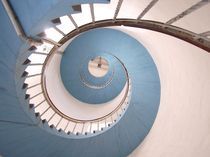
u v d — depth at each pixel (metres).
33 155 5.66
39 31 3.07
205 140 3.19
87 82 8.48
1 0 2.36
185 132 3.79
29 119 4.64
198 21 2.54
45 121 5.18
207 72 3.18
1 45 3.10
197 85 3.52
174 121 4.31
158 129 5.11
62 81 8.10
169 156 4.08
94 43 7.25
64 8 2.70
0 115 4.41
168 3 2.79
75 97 8.38
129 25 3.63
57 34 4.14
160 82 5.70
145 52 6.14
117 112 6.92
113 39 6.84
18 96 3.99
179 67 4.16
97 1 2.68
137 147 6.07
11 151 5.36
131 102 6.07
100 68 8.83
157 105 5.79
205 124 3.25
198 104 3.48
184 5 2.52
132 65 6.25
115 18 3.61
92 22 4.03
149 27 3.31
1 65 3.43
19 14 2.64
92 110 8.28
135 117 6.01
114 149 6.12
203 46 2.46
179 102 4.24
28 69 4.89
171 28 2.88
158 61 5.46
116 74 8.52
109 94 8.59
